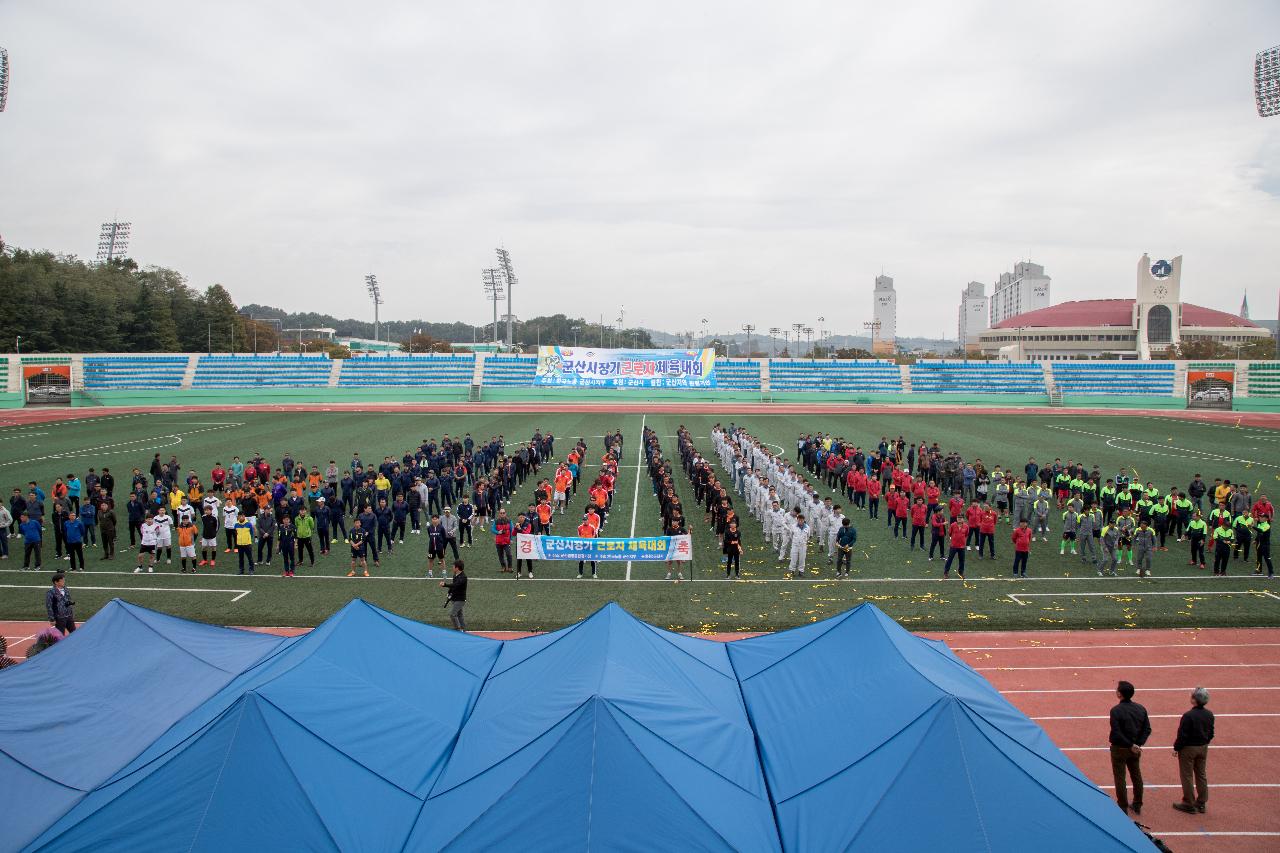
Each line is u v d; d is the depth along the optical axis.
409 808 8.56
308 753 8.52
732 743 9.45
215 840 7.63
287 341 176.25
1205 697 11.23
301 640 11.04
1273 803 11.55
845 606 19.30
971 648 16.94
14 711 9.61
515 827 7.78
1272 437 51.59
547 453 41.22
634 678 9.78
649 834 7.68
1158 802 11.61
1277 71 60.03
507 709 9.82
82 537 22.11
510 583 21.12
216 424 56.22
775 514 24.25
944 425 58.56
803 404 77.25
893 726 8.90
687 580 21.41
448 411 68.25
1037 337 154.50
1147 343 129.75
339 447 44.59
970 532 24.22
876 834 7.85
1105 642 17.27
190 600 19.58
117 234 145.25
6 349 86.62
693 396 80.44
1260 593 20.23
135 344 99.69
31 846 7.44
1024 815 7.82
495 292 113.44
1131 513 22.86
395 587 20.66
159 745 8.91
